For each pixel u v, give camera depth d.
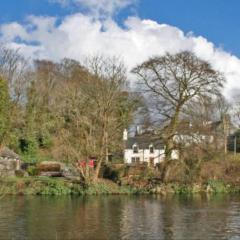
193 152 71.62
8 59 89.12
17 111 87.44
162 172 72.31
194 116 71.75
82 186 63.88
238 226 38.53
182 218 42.66
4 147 78.00
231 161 78.12
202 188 72.56
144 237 33.44
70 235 33.69
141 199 59.53
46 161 80.69
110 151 75.31
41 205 50.00
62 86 90.75
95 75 69.75
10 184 61.16
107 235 33.91
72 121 66.75
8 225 37.25
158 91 71.94
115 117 69.19
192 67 70.56
